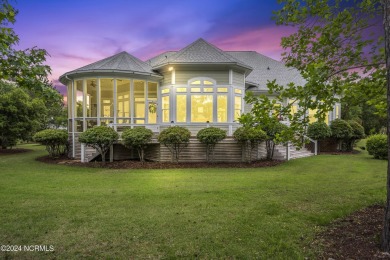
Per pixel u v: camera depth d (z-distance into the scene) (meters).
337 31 4.29
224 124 13.96
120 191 6.46
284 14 4.75
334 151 17.25
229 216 4.56
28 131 19.39
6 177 8.48
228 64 13.60
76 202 5.47
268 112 3.88
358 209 4.82
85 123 13.62
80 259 3.12
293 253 3.17
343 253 3.07
